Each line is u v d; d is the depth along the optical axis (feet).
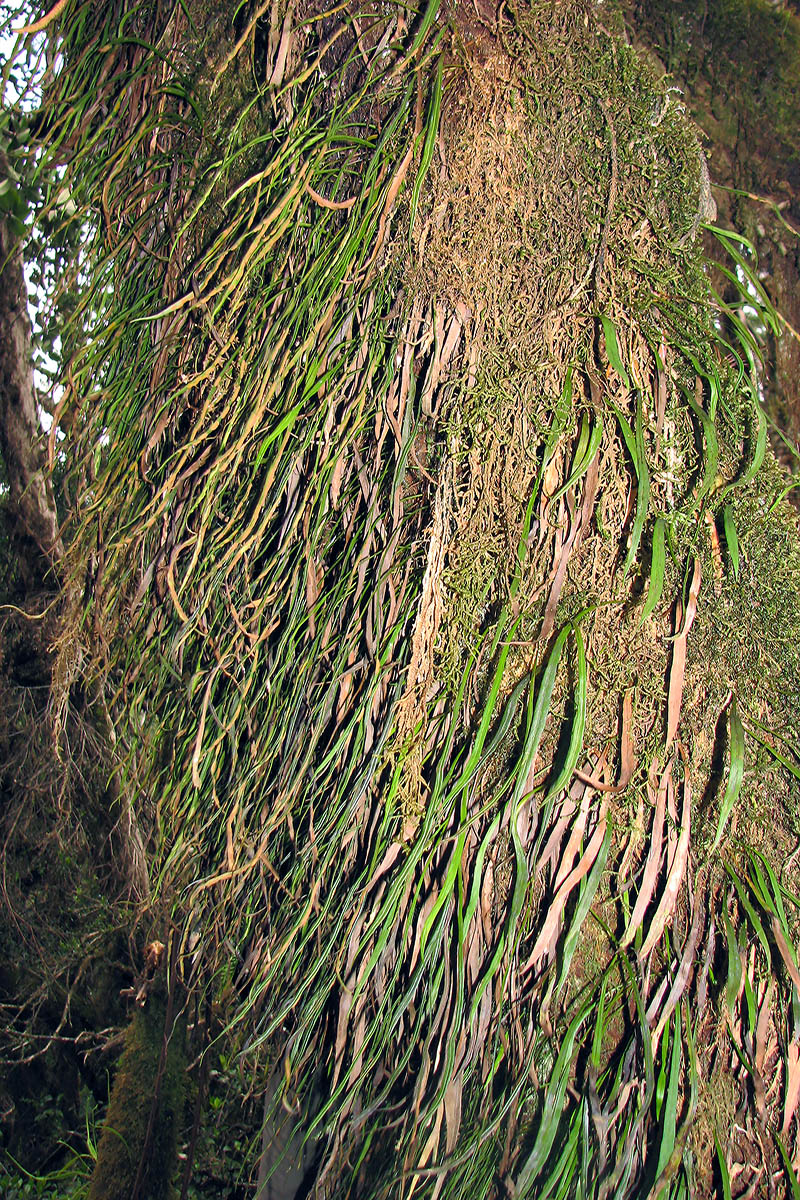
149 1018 7.31
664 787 2.97
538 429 3.12
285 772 3.58
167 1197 7.14
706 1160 2.89
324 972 3.37
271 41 3.61
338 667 3.32
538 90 3.18
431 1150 2.93
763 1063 2.92
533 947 2.97
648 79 3.29
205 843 4.23
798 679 3.15
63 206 5.16
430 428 3.27
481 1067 3.17
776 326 3.53
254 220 3.85
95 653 4.70
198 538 3.66
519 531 3.13
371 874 3.18
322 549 3.51
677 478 3.14
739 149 4.33
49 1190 9.99
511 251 3.18
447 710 3.13
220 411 3.92
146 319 3.47
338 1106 3.49
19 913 9.98
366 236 3.12
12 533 10.03
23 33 3.71
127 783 4.80
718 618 3.11
